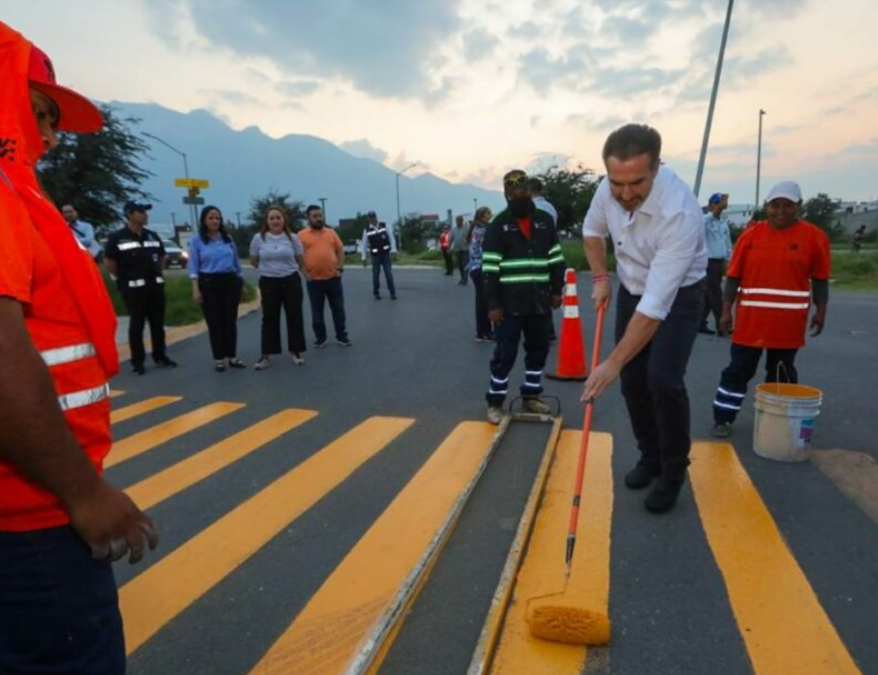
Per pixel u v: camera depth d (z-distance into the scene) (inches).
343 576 117.4
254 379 279.9
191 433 206.1
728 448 177.2
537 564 118.0
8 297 45.3
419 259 1363.2
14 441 45.9
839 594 108.2
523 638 97.1
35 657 53.9
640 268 137.3
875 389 235.0
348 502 149.5
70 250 54.4
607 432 193.3
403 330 395.5
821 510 139.0
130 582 117.0
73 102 62.9
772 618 101.8
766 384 176.7
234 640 100.1
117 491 54.9
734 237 1017.5
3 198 47.5
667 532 129.9
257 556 125.6
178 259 1366.9
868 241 1910.7
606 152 124.2
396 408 227.5
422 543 129.0
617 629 99.5
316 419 217.5
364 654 91.3
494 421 205.3
